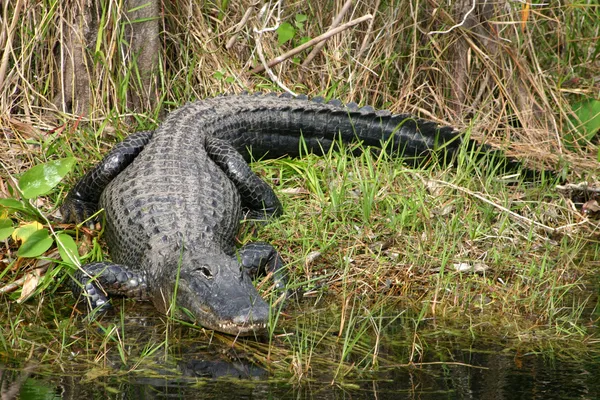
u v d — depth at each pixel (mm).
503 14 13969
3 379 6730
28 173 9188
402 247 9969
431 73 14156
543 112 13609
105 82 12227
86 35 12141
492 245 10227
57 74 12359
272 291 8578
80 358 7270
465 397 6426
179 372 6965
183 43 13461
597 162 12906
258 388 6598
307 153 12031
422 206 10523
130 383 6688
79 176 11125
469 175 11742
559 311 8633
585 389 6594
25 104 12094
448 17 13562
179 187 9867
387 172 11438
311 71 13992
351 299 8977
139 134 11102
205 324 7934
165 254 8805
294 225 10320
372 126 12312
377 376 6891
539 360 7301
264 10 13164
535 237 10672
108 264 8930
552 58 14820
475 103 13891
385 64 13734
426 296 9086
